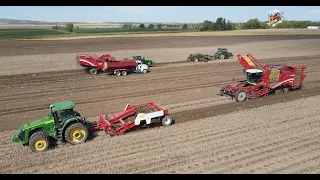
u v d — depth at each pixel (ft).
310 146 41.24
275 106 58.95
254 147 41.11
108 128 44.96
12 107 60.18
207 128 48.11
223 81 81.71
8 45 161.27
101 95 68.39
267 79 64.49
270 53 140.77
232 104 61.05
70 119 41.63
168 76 88.07
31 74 90.33
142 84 78.28
